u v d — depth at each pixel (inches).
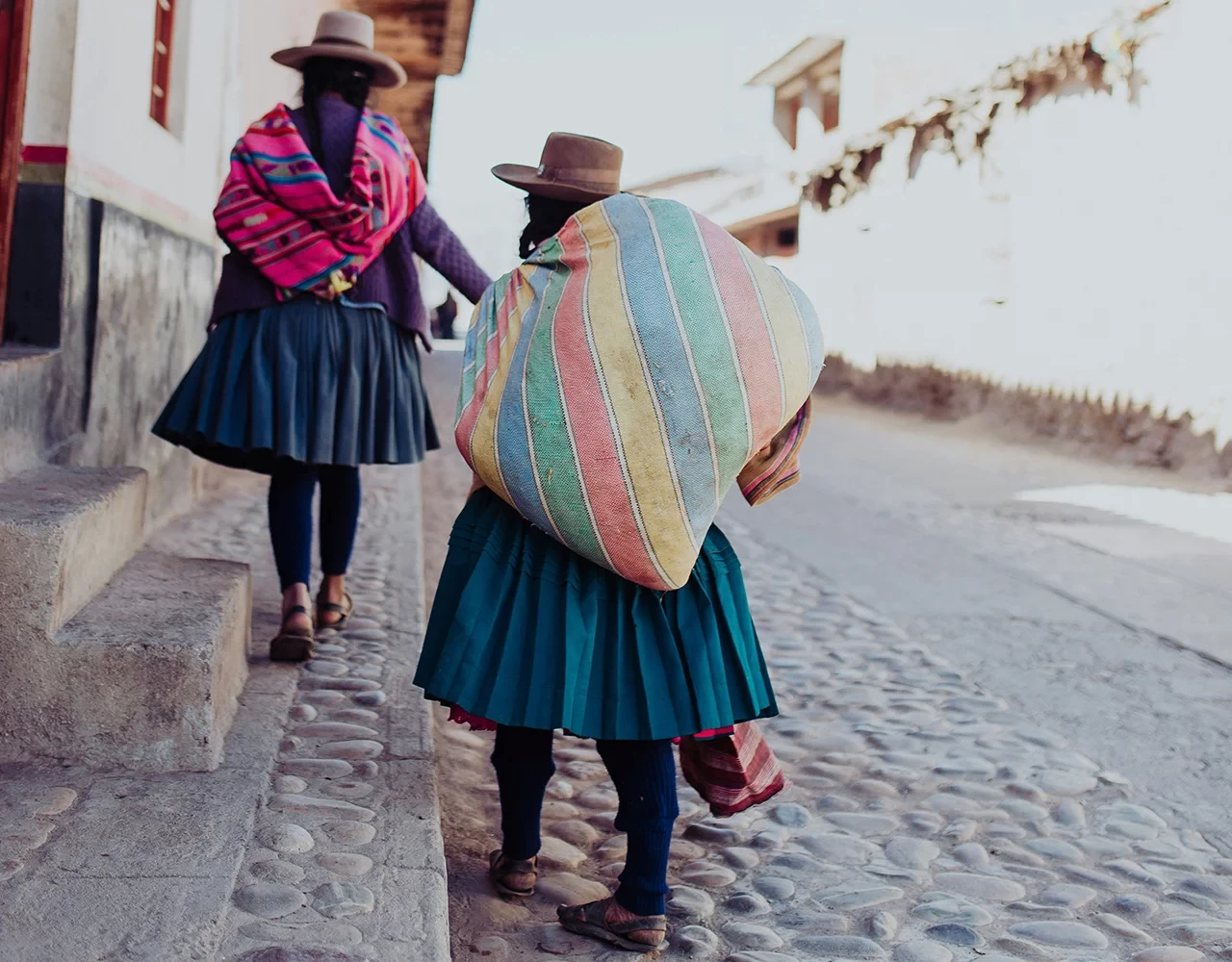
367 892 88.9
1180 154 428.8
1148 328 439.8
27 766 105.3
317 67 141.5
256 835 96.6
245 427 134.0
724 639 97.1
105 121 160.6
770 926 103.6
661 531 89.0
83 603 115.8
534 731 103.7
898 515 307.3
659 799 96.3
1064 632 200.8
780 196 939.3
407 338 146.3
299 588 143.1
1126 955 100.0
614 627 93.6
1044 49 498.9
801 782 136.0
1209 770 142.9
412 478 281.3
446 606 97.7
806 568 243.4
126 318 174.7
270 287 135.8
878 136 711.1
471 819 124.1
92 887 85.2
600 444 88.1
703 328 88.2
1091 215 486.0
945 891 110.9
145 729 107.3
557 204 102.6
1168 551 267.6
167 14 205.0
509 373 91.8
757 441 90.5
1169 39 436.8
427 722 128.5
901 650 187.9
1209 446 398.3
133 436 183.0
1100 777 138.4
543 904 106.4
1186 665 183.9
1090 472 404.8
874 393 703.7
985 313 570.9
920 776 137.4
